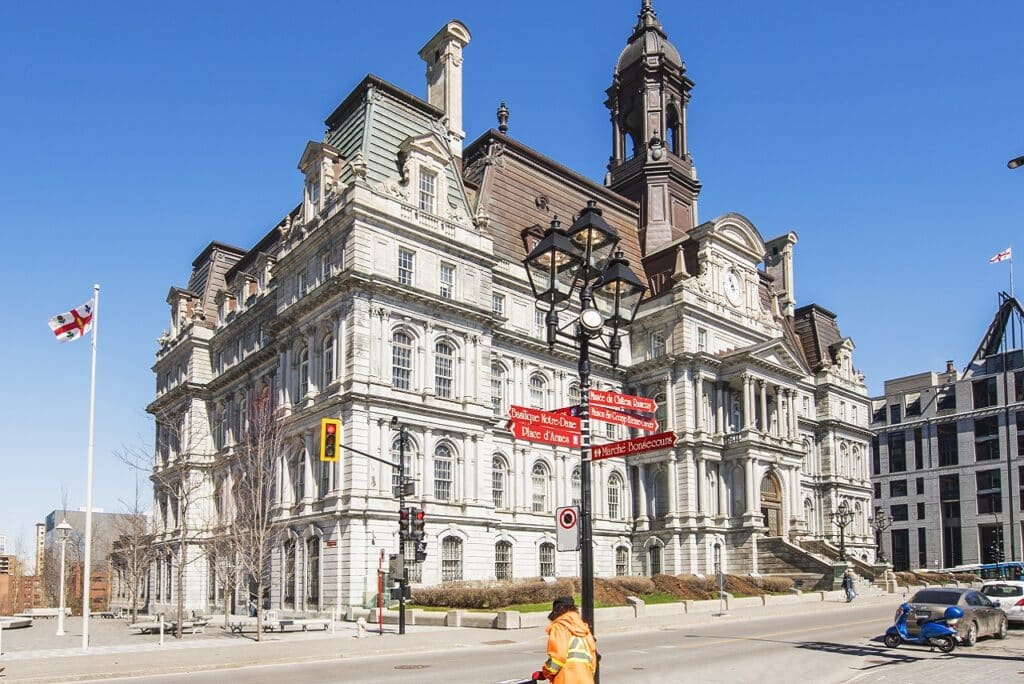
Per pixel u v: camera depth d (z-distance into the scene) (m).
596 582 58.25
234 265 94.56
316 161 67.94
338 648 38.03
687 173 97.12
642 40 98.69
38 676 29.31
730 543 78.31
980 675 26.61
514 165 81.56
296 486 65.25
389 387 60.94
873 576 76.75
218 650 38.66
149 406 100.44
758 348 80.38
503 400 73.81
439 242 65.44
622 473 82.19
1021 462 133.50
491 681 27.09
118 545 101.44
